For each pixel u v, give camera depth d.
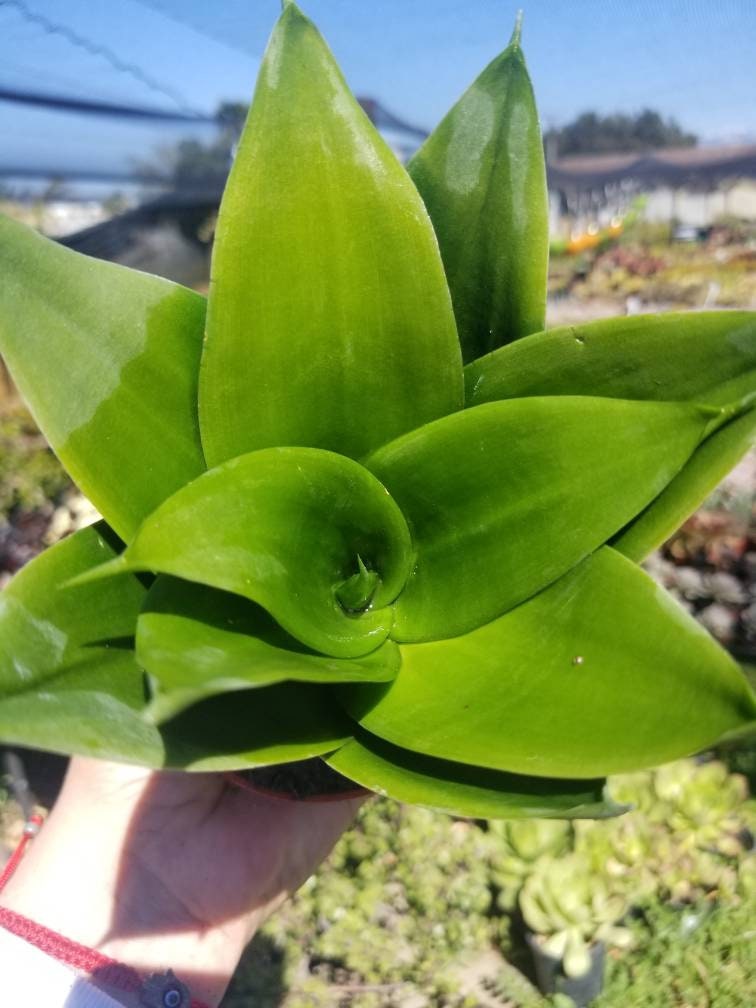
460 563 0.25
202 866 0.36
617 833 0.84
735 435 0.23
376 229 0.24
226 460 0.25
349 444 0.26
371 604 0.26
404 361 0.25
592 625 0.22
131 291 0.25
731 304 4.02
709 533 1.10
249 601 0.24
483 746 0.21
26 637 0.21
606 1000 0.80
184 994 0.31
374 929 0.84
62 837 0.35
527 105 0.26
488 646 0.24
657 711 0.20
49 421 0.23
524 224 0.26
